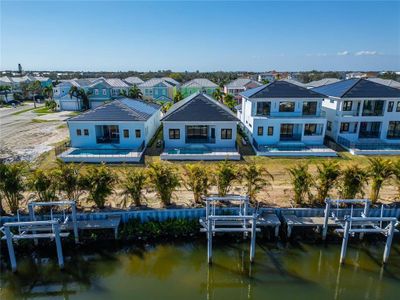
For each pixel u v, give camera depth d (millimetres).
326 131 40469
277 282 15312
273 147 33812
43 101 88625
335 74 167250
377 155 32344
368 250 17656
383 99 35750
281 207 20281
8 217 18438
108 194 19609
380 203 20844
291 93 35156
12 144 37219
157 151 33750
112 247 17734
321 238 18500
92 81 83562
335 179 19891
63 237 17734
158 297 14367
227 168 20234
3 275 15750
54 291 14742
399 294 14570
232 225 18266
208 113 33688
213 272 16031
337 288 14922
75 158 30391
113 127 34969
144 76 153250
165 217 19125
